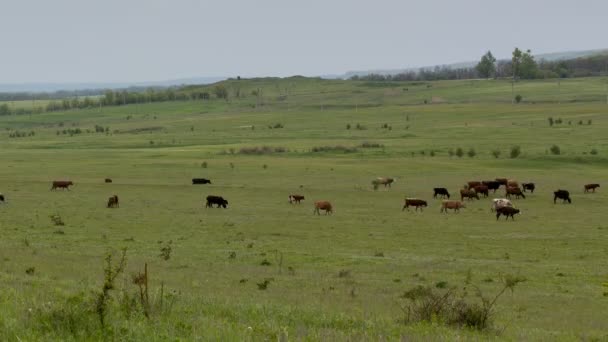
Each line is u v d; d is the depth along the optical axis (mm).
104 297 12141
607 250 39719
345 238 43688
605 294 26641
